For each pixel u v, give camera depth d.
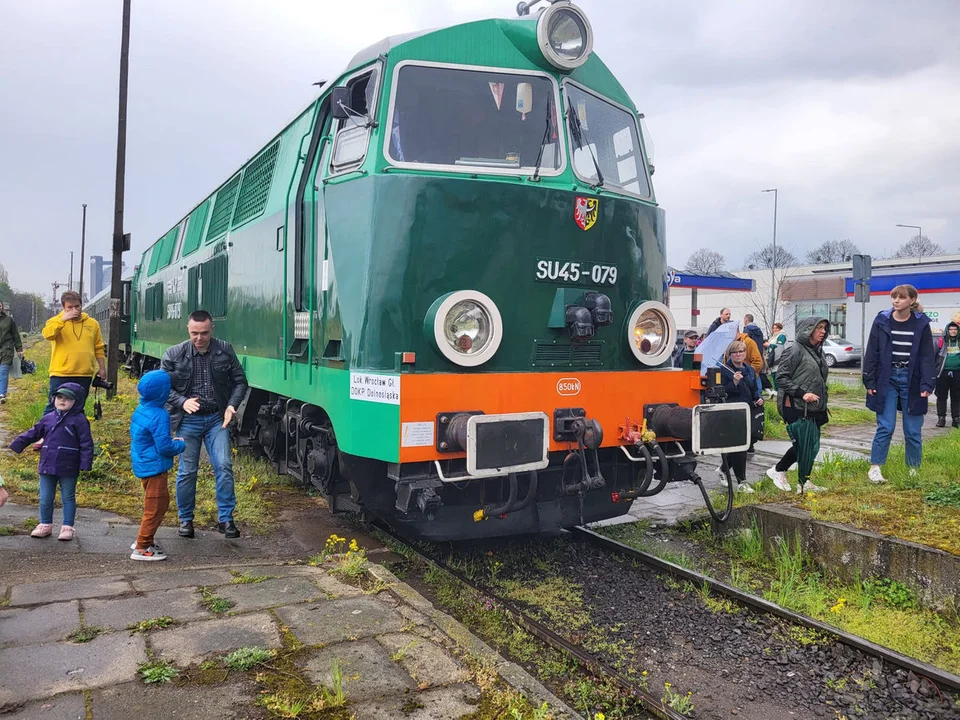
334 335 5.25
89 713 2.96
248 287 7.82
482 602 4.81
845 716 3.73
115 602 4.14
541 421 4.63
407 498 4.51
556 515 5.61
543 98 5.47
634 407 5.38
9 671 3.28
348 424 4.89
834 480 7.38
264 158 7.91
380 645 3.67
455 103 5.18
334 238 5.22
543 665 4.09
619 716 3.66
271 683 3.27
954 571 4.78
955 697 3.82
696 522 6.89
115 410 12.04
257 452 9.27
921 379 6.94
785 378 7.01
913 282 29.52
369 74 5.24
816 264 46.28
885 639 4.48
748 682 4.02
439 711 3.11
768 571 5.75
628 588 5.22
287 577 4.68
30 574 4.70
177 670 3.33
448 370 4.72
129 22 13.75
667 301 6.04
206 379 6.00
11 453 8.16
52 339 8.10
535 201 5.05
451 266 4.78
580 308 5.11
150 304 15.84
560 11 5.34
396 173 4.84
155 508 5.20
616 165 5.98
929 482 6.57
